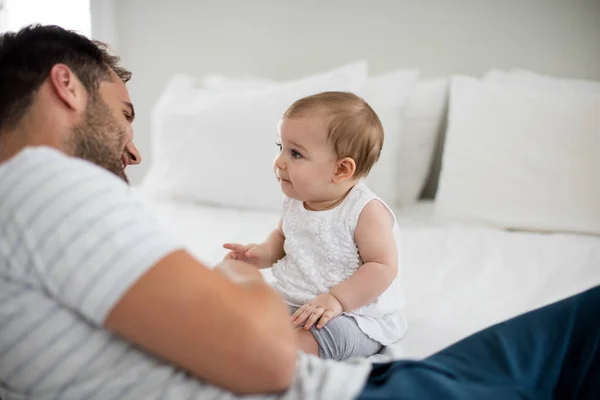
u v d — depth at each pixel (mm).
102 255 641
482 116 1963
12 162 696
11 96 779
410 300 1337
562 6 2123
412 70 2193
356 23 2367
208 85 2439
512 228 1855
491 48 2234
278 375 678
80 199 662
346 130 1114
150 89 2715
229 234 1788
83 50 866
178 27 2609
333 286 1143
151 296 637
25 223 653
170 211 2043
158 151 2293
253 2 2484
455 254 1616
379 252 1108
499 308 1281
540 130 1873
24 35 837
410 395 738
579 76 2158
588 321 924
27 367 664
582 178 1796
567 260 1546
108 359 682
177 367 710
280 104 2078
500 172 1885
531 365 863
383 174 2051
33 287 666
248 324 657
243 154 2082
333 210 1151
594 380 863
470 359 864
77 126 801
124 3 2648
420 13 2281
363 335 1087
